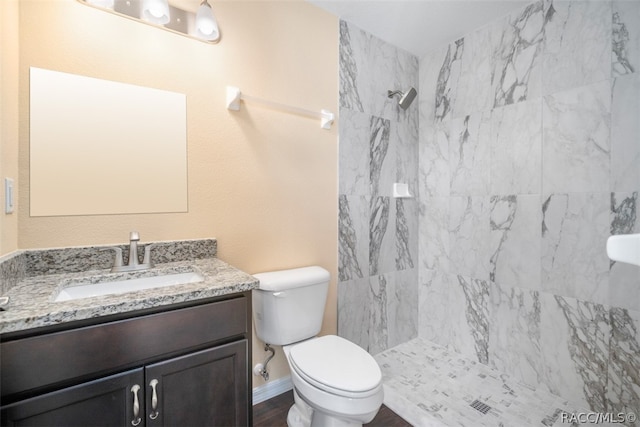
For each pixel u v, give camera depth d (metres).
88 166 1.20
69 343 0.78
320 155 1.83
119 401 0.85
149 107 1.31
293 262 1.73
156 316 0.90
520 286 1.83
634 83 1.41
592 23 1.54
